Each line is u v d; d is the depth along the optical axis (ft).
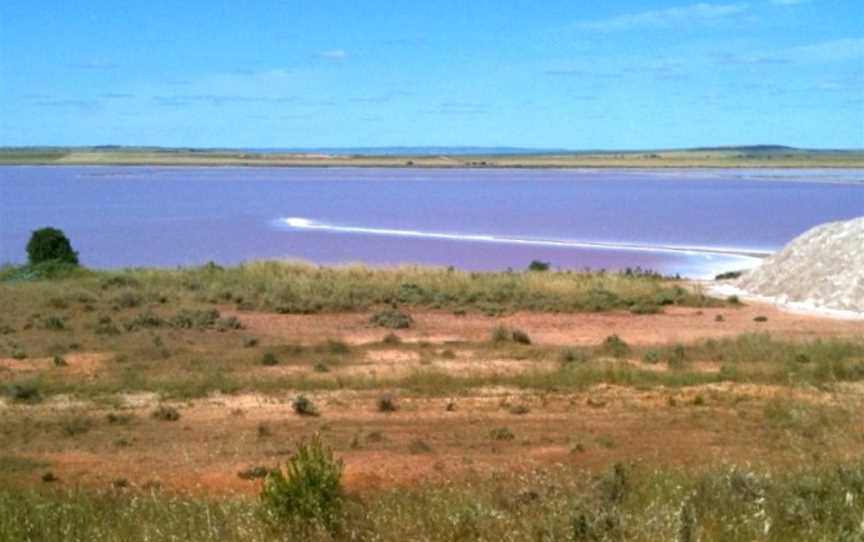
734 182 454.81
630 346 69.15
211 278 98.78
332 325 77.92
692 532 23.21
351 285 93.09
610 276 102.32
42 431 46.50
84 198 335.88
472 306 87.10
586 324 79.82
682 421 48.03
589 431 46.24
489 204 303.27
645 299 89.71
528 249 172.55
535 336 73.97
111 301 85.35
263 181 483.10
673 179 499.92
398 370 59.57
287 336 72.69
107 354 64.44
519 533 24.29
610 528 23.66
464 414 49.70
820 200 309.01
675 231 207.31
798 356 63.00
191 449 43.19
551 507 26.17
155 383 55.26
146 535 26.50
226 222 237.04
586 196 344.08
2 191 378.73
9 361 62.18
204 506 29.45
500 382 56.24
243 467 40.29
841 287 90.79
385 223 233.76
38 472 39.88
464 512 26.30
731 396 53.01
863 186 405.39
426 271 103.81
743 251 166.50
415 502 29.43
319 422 48.01
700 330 77.41
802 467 33.83
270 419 48.70
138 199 330.95
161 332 72.95
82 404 51.65
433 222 236.43
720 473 30.37
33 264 108.37
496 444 44.04
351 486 36.09
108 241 192.03
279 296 87.20
